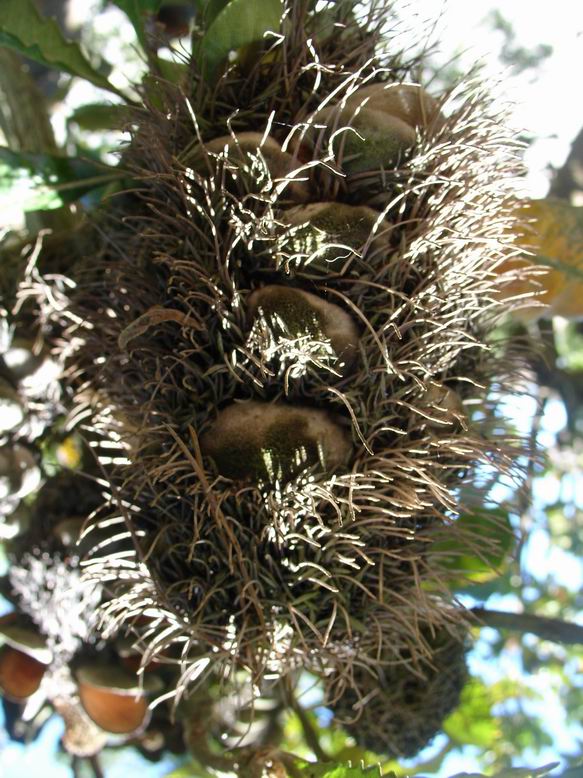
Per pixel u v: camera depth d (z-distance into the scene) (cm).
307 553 20
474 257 21
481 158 21
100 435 26
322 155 20
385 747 26
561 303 26
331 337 19
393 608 21
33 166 26
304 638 20
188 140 21
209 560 20
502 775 22
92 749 30
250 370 19
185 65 22
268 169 19
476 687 37
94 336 24
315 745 27
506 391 23
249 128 21
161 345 21
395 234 20
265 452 19
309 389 20
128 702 26
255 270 20
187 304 20
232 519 19
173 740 30
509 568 38
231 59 22
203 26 22
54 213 29
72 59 25
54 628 26
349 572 20
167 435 20
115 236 23
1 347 26
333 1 21
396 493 20
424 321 20
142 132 21
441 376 21
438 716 26
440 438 20
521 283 26
